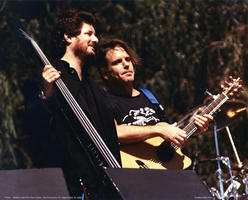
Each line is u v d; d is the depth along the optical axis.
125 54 13.29
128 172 8.32
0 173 8.62
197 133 12.76
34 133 10.42
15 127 22.56
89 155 10.38
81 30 11.40
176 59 23.14
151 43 23.28
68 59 11.40
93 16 11.79
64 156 10.31
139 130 12.19
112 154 10.68
